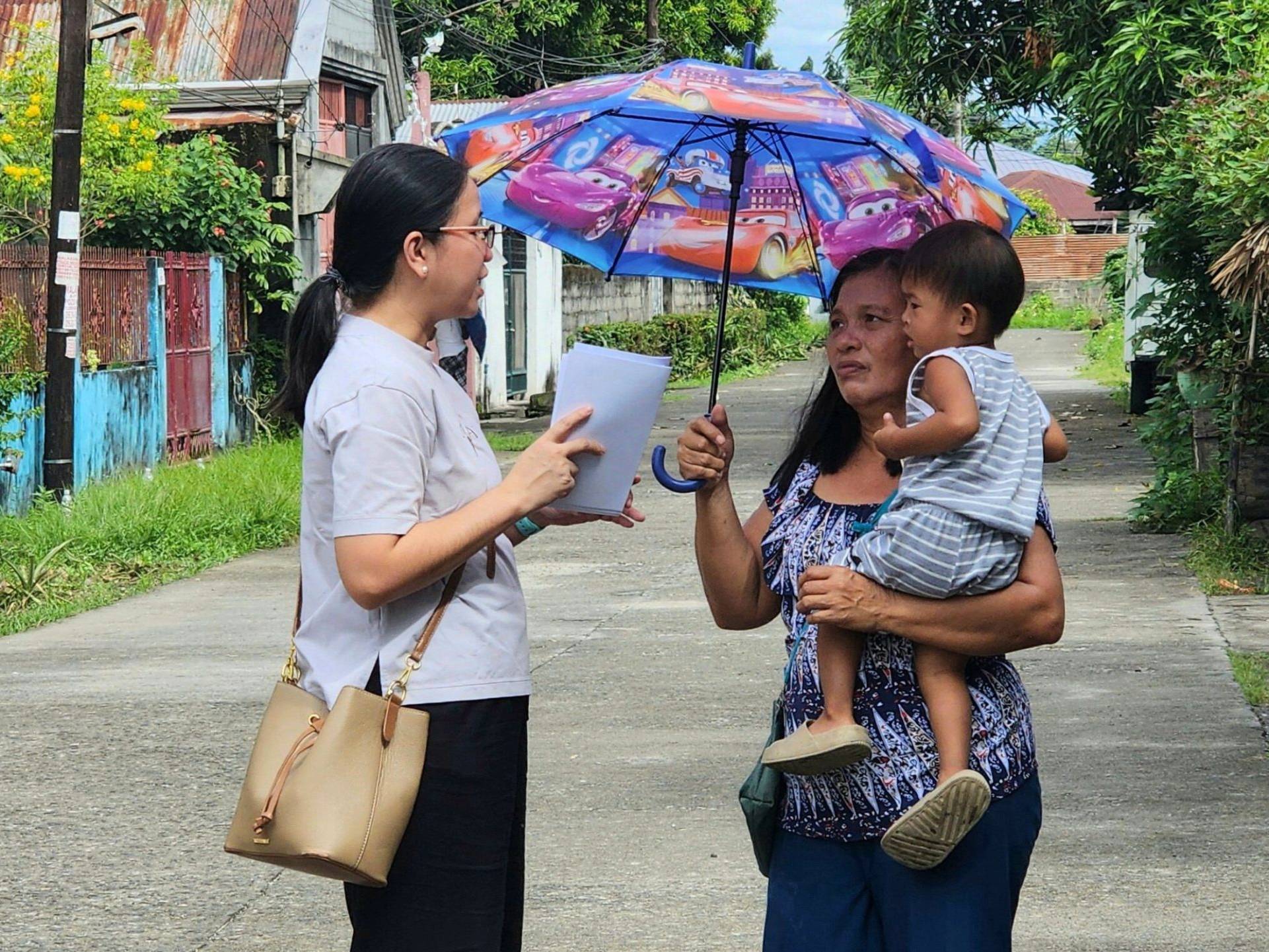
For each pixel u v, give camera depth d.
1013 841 2.86
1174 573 10.05
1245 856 5.10
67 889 5.05
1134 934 4.52
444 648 2.88
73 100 12.58
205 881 5.11
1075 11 14.93
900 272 2.95
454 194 2.91
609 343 29.98
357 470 2.79
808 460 3.12
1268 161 8.94
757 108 3.19
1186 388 12.02
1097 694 7.13
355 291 2.93
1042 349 40.84
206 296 16.86
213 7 20.50
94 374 14.07
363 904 2.95
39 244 15.24
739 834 5.41
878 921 2.89
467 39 30.34
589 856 5.22
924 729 2.82
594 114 3.76
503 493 2.85
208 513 12.74
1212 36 12.68
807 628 2.98
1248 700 6.97
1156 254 11.57
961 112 20.28
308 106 19.91
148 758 6.53
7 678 8.12
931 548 2.75
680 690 7.48
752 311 37.62
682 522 13.40
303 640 2.95
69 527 11.73
